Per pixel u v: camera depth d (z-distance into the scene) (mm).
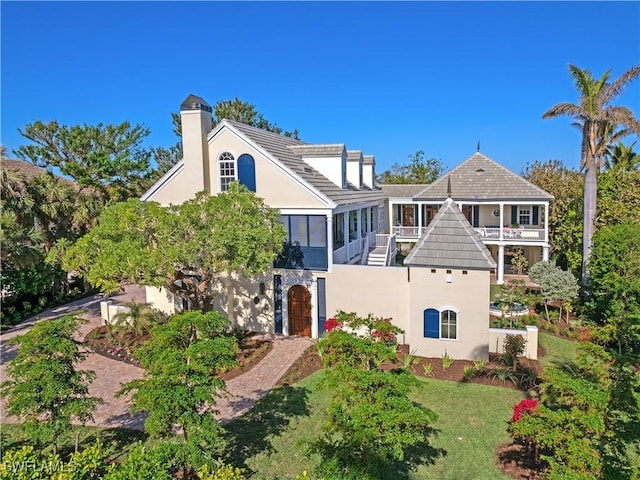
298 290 22109
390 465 10961
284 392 15625
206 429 9266
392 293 20531
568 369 17000
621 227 21922
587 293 24250
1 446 11328
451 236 18359
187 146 22047
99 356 19578
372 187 34906
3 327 23438
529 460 11359
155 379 9398
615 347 18406
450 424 13219
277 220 22234
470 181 34750
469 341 18234
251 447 12172
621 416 10062
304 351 19797
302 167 24219
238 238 16750
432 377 16703
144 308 22078
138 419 13906
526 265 35031
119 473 7836
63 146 45156
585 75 23875
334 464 8750
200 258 17797
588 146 24625
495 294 28953
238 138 21797
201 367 9609
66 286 29797
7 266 24547
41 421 11336
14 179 25688
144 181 44875
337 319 12758
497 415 13719
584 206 24922
